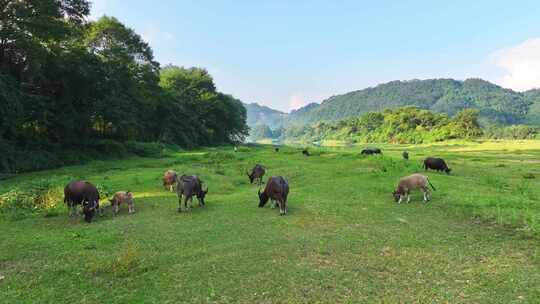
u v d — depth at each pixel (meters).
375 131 188.50
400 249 10.20
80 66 40.66
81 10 41.53
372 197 17.86
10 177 28.36
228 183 23.16
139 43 63.00
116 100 50.06
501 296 7.26
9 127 33.72
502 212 13.72
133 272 8.62
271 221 13.38
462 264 9.06
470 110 146.88
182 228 12.56
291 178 25.44
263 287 7.72
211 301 7.14
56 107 41.38
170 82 97.88
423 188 16.53
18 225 13.58
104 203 17.11
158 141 69.25
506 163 36.81
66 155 40.31
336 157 39.38
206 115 101.75
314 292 7.48
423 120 164.62
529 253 9.83
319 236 11.42
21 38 32.47
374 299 7.18
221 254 9.81
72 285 8.00
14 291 7.74
